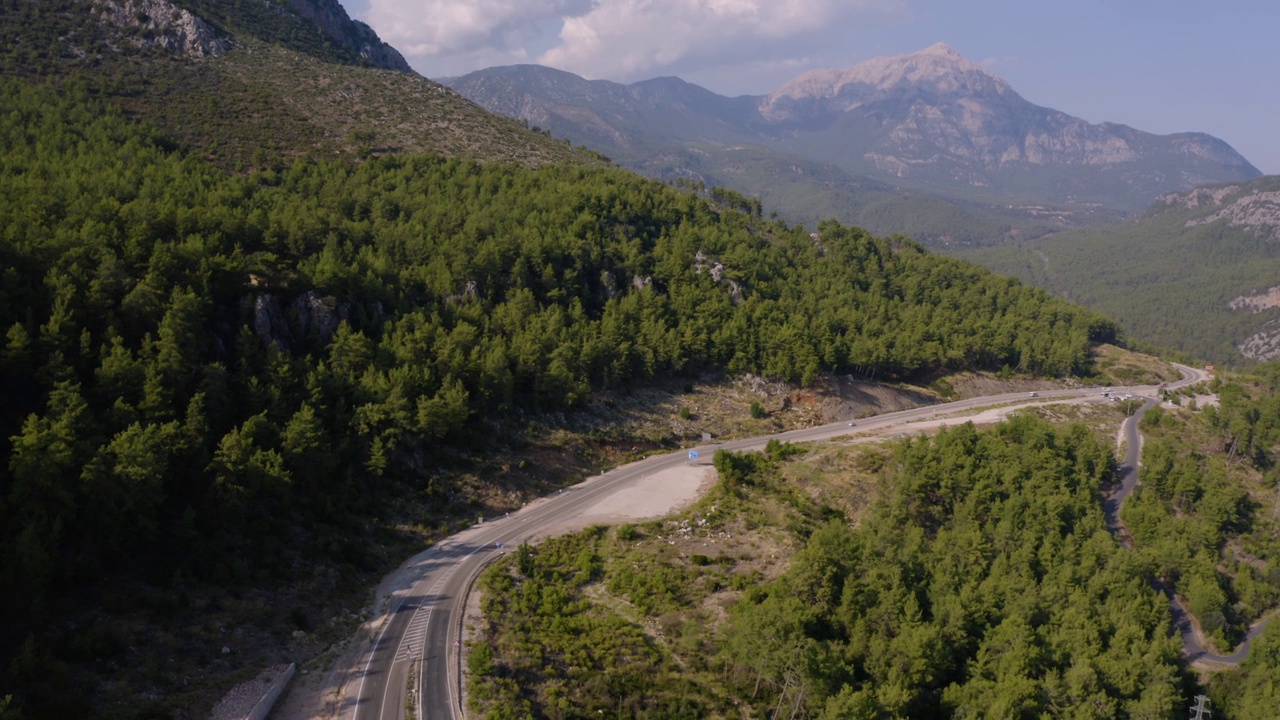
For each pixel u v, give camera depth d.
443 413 107.31
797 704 69.94
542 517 106.62
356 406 102.94
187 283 97.19
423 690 67.12
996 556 100.38
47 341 80.94
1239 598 107.88
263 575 79.31
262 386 95.75
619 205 183.00
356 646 73.69
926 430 146.12
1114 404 174.12
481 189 174.00
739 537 103.56
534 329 135.38
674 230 187.38
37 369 80.44
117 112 164.50
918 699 75.06
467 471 110.69
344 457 99.06
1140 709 74.75
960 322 198.00
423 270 133.38
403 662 71.12
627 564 95.62
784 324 166.38
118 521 71.94
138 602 68.88
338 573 84.38
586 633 80.88
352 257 127.19
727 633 77.56
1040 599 88.69
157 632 66.56
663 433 138.00
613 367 141.88
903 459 119.69
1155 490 127.44
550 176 194.38
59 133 140.88
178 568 74.00
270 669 67.19
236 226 113.12
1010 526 102.38
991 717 69.38
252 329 102.88
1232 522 123.75
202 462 82.81
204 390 89.12
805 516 109.75
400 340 115.94
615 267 165.88
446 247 140.25
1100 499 126.75
